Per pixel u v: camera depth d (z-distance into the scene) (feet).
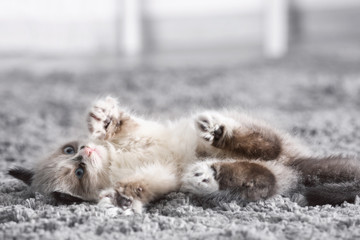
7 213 12.36
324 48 62.49
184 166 14.83
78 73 50.08
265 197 13.41
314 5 70.54
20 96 38.52
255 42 73.10
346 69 46.39
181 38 75.56
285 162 15.17
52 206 13.47
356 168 14.75
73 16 70.33
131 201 13.05
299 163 15.26
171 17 75.77
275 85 39.88
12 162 20.63
